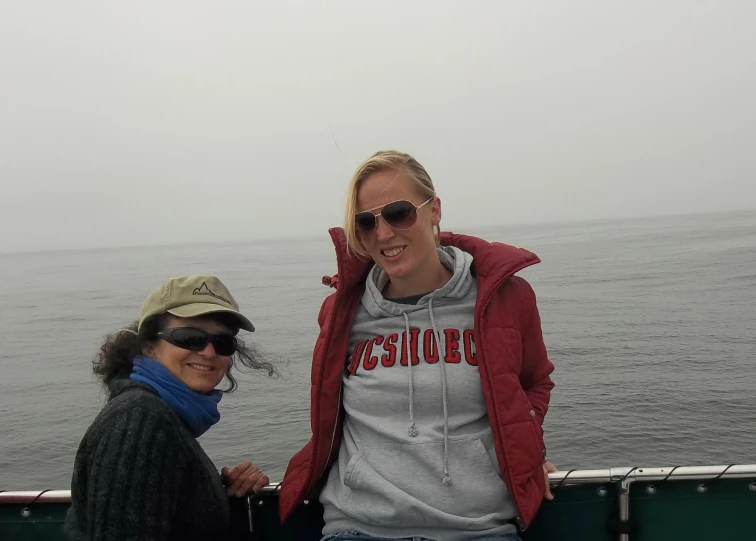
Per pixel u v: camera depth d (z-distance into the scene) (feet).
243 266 401.29
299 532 7.73
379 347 6.84
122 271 433.89
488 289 6.49
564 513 7.29
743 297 140.56
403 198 6.48
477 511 6.23
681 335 97.86
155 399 6.22
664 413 54.80
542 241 521.65
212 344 6.72
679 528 7.10
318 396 6.88
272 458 44.91
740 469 6.89
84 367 96.27
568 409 57.41
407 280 6.97
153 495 5.78
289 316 141.59
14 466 50.03
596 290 171.83
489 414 6.23
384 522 6.26
